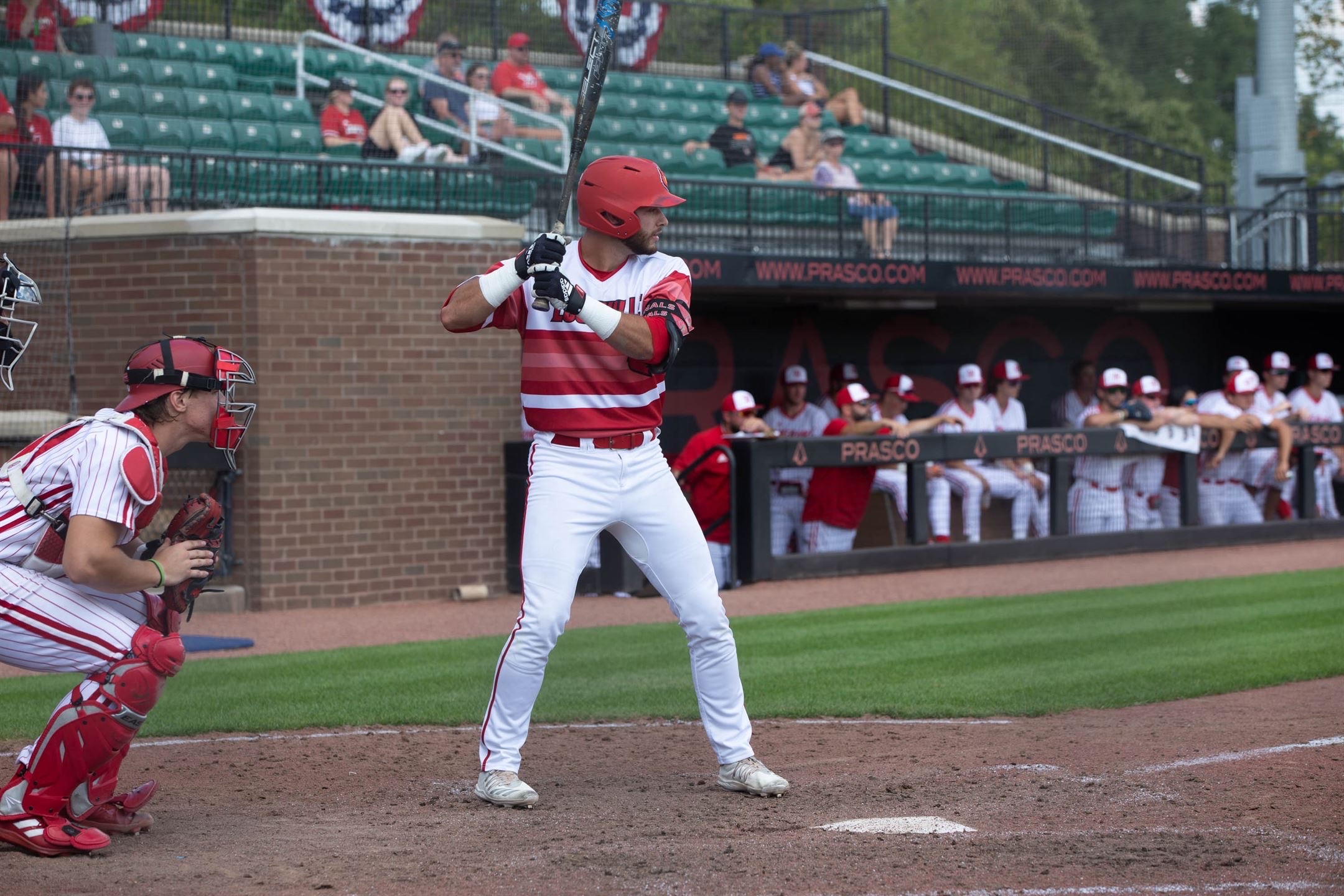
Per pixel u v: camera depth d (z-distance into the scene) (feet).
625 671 84.74
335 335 120.57
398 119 154.71
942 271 153.89
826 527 134.00
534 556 50.34
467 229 126.21
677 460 129.59
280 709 72.49
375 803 51.98
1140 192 238.07
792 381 152.97
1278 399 168.66
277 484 118.32
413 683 80.94
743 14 217.36
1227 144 402.31
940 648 91.20
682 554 51.62
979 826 47.09
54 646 42.68
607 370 49.73
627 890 39.93
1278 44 206.08
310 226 119.14
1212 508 156.04
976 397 151.94
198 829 47.39
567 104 185.16
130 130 148.46
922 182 199.41
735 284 142.31
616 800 51.90
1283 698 74.49
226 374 44.50
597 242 51.03
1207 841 44.88
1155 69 405.39
